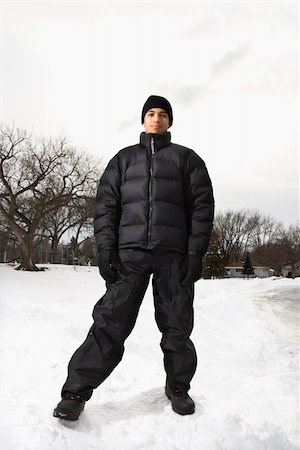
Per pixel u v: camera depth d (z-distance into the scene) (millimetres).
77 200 30609
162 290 2648
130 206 2697
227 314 8820
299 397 4711
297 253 75500
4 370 3566
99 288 13969
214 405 2920
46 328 5320
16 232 26000
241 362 5875
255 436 2514
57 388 3109
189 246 2656
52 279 16859
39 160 28828
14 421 2373
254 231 83812
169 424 2465
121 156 2857
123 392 3111
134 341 5719
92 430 2359
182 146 2893
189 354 2646
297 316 9648
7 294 9594
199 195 2758
